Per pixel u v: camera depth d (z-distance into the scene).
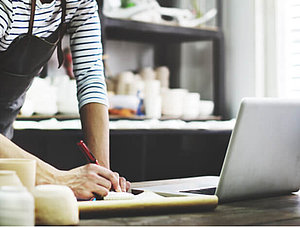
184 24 4.22
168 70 4.45
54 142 3.19
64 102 3.51
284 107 1.50
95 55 1.95
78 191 1.34
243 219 1.24
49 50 1.98
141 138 3.56
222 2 4.44
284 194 1.65
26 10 1.78
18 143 3.06
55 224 1.10
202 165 3.93
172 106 4.06
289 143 1.56
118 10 3.92
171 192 1.44
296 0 4.19
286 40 4.25
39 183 1.31
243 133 1.40
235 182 1.44
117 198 1.34
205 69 4.53
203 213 1.30
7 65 2.04
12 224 0.95
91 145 1.81
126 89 4.00
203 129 3.61
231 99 4.45
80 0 1.88
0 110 2.24
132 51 4.36
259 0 4.29
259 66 4.29
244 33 4.36
